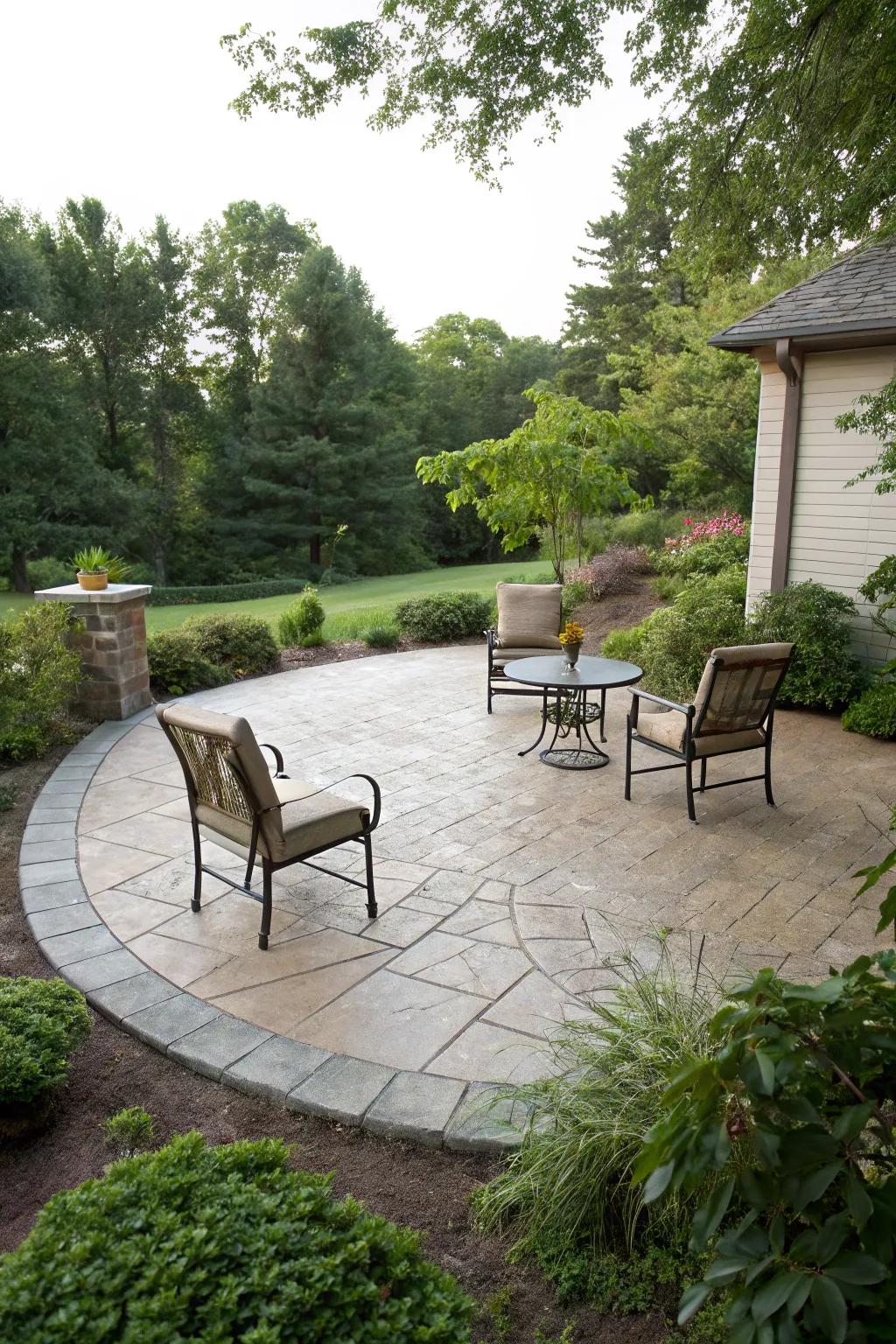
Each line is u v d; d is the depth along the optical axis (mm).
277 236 32875
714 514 14977
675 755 4906
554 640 7430
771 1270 1470
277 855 3398
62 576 25594
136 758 6160
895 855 1376
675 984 2580
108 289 28672
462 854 4434
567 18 5242
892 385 5797
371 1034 2895
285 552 31016
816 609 7281
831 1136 1144
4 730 6031
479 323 43344
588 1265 1964
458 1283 1947
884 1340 1090
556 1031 2900
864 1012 1212
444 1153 2385
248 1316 1242
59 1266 1304
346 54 5512
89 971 3318
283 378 30359
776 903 3859
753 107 5332
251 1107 2588
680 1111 1189
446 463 9469
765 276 14523
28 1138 2455
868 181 5105
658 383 16859
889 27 4582
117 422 30141
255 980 3254
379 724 6977
